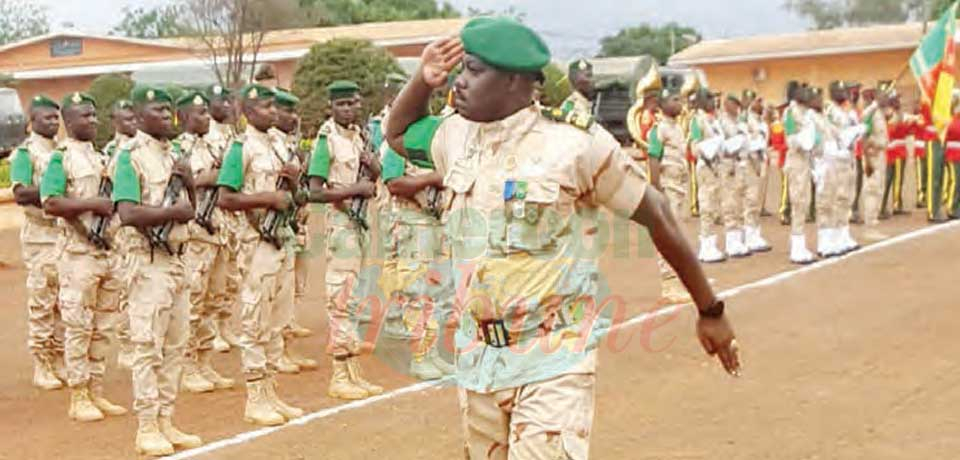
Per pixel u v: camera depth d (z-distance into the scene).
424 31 40.06
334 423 7.78
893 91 19.19
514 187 3.94
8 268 16.61
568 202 3.98
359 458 6.95
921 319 10.45
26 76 47.09
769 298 11.82
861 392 8.11
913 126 20.05
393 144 4.43
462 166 4.09
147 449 7.13
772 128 19.48
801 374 8.66
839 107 14.95
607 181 3.99
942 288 12.01
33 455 7.35
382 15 55.34
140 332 7.05
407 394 8.48
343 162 8.58
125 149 6.89
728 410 7.76
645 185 4.03
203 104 8.77
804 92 14.39
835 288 12.30
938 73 14.59
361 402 8.36
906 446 6.87
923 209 20.16
